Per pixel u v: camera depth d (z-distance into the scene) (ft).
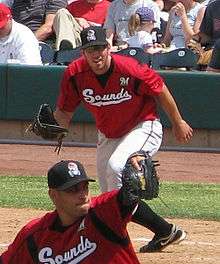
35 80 148.77
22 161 141.49
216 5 159.63
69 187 48.80
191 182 130.00
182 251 83.20
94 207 49.75
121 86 78.33
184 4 167.32
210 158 146.00
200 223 99.09
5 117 151.02
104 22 168.25
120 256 49.70
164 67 152.66
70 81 79.56
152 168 51.21
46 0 167.94
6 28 146.61
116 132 80.59
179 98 146.51
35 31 168.04
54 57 155.94
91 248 49.67
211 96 146.61
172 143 149.38
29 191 119.14
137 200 49.47
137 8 161.89
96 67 76.89
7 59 148.87
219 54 148.36
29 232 50.72
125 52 150.20
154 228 80.18
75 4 169.78
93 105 79.92
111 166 78.13
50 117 81.46
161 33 173.58
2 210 104.17
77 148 150.00
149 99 80.48
